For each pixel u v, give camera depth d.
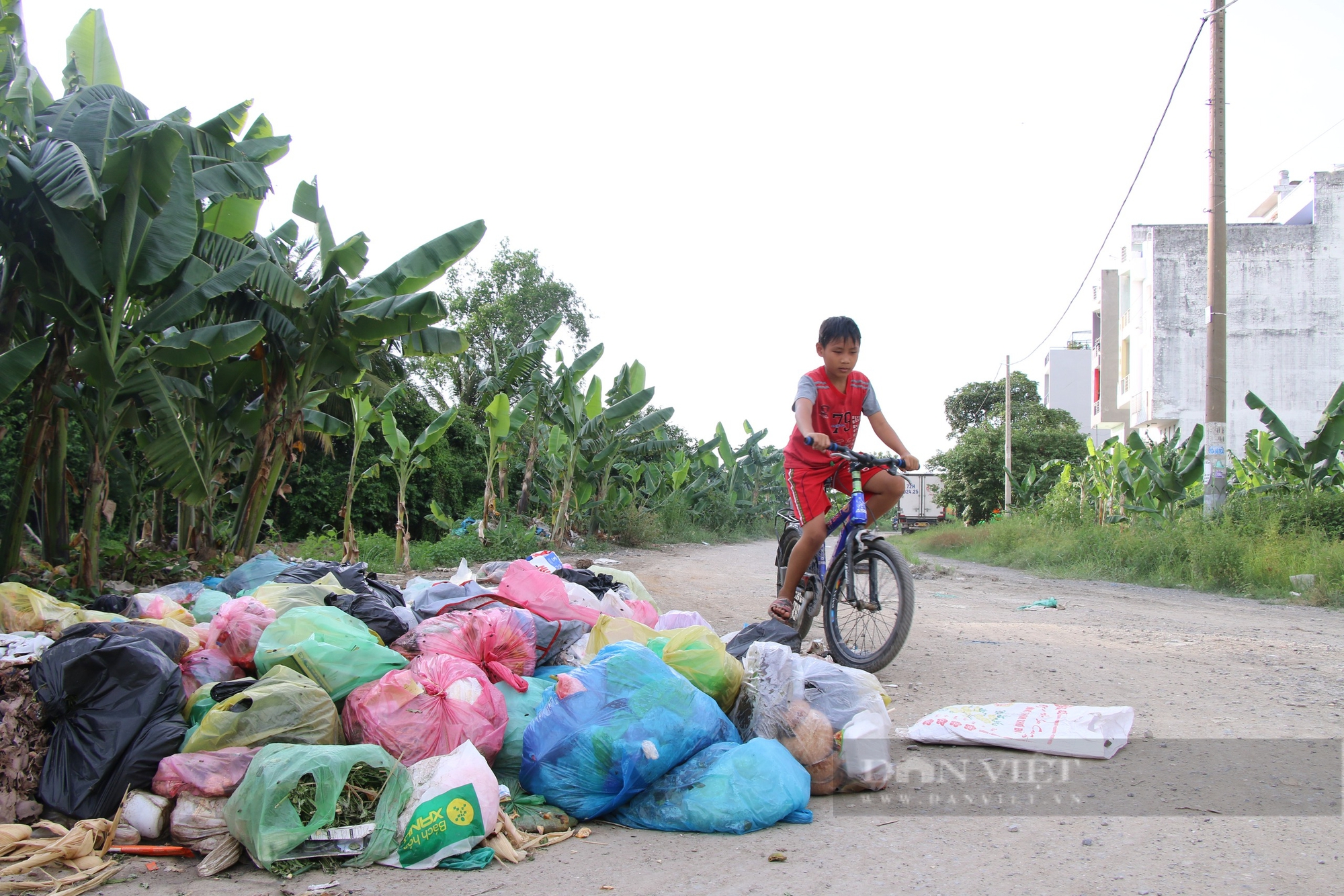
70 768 2.49
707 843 2.39
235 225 7.32
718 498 26.83
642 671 2.70
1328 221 25.62
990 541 17.48
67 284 5.76
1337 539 10.52
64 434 6.21
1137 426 28.66
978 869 2.16
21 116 5.53
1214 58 12.11
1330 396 25.55
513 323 30.64
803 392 4.47
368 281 7.76
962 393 51.56
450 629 3.29
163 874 2.21
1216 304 12.14
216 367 7.52
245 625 3.10
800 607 4.76
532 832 2.45
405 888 2.12
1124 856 2.21
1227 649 5.22
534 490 18.30
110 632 2.86
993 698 3.88
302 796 2.29
